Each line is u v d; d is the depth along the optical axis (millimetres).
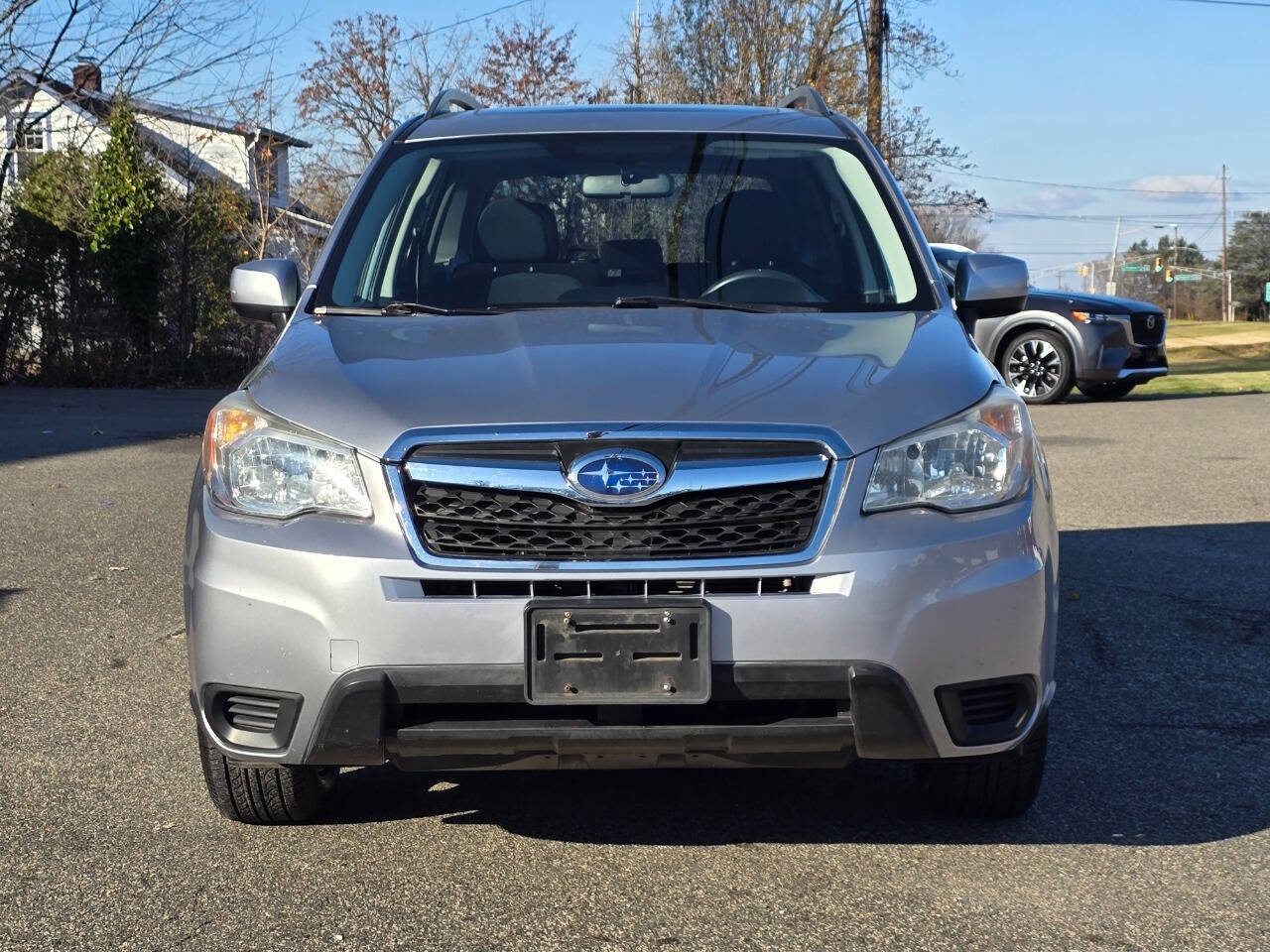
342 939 2949
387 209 4438
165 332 21078
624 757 3033
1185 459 10156
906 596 3008
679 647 2943
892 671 2998
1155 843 3445
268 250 27750
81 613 5824
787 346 3514
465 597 2990
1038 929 2979
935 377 3311
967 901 3119
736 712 3039
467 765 3088
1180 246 119312
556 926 3006
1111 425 12484
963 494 3133
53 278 20391
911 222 4375
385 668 2986
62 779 3914
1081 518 7844
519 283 4195
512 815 3650
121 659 5141
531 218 4363
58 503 8523
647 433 3039
